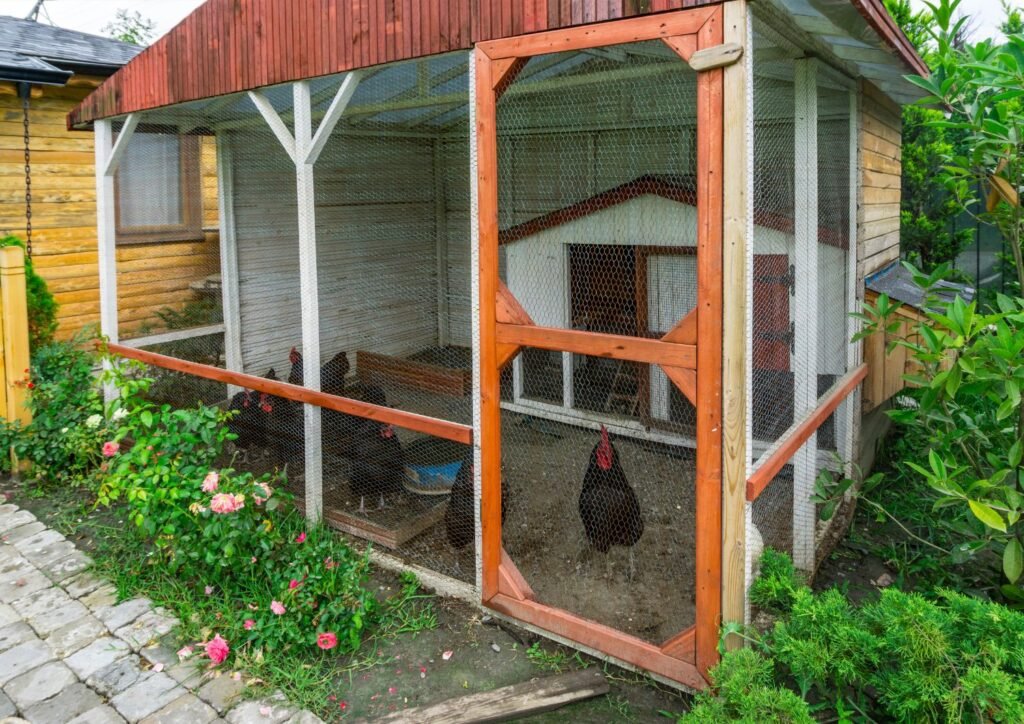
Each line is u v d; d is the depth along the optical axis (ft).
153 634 11.25
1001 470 10.43
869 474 17.35
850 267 14.85
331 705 9.67
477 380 11.29
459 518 12.59
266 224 22.38
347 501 15.55
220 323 21.98
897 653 7.88
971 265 32.09
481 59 10.43
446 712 9.37
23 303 17.84
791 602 9.36
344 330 22.82
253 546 12.34
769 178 12.98
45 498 16.61
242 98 16.70
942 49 11.85
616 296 17.48
